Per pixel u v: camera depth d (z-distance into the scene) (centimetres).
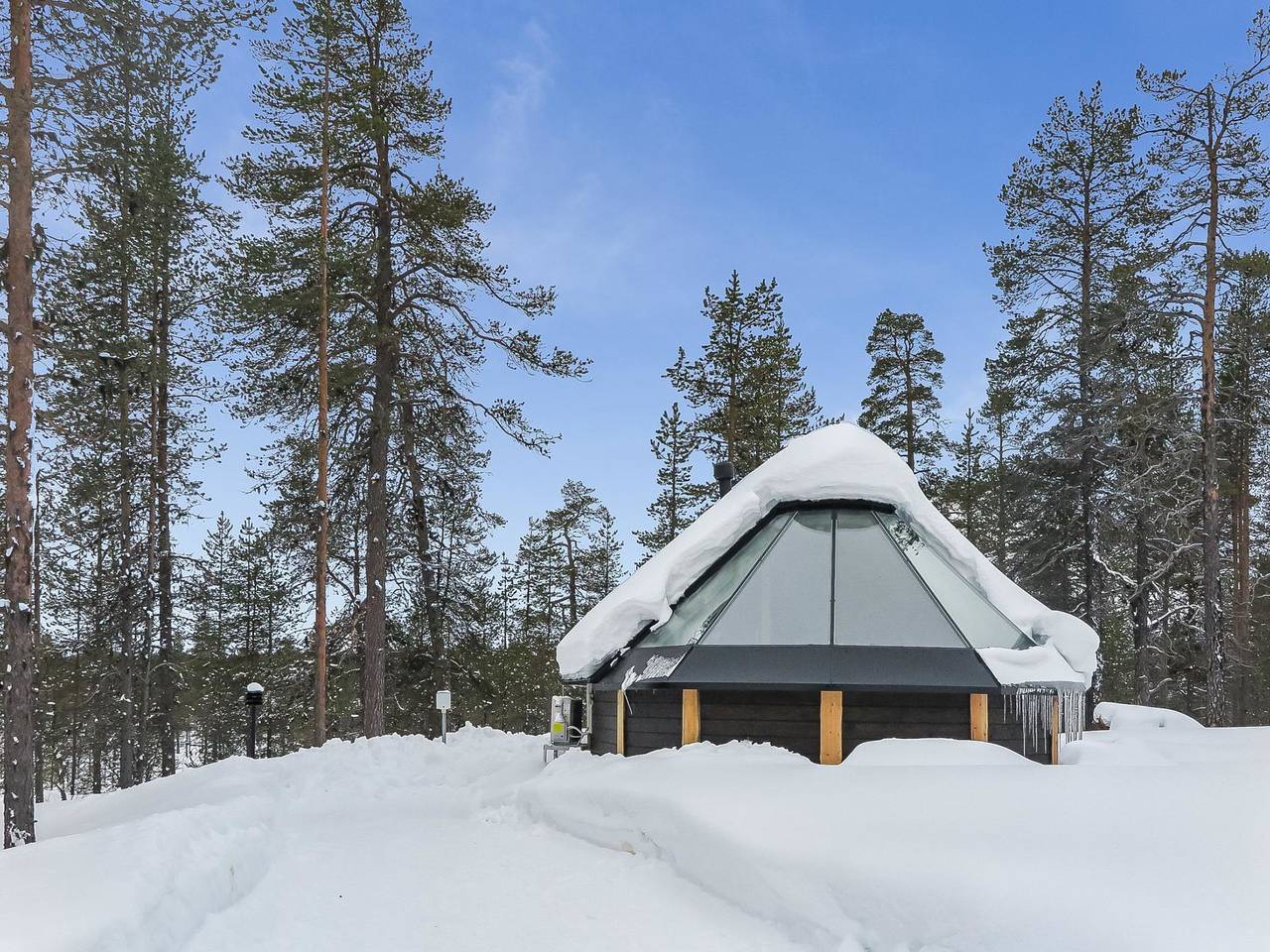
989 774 687
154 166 1383
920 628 986
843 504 1138
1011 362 2338
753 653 971
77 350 1216
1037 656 959
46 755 2856
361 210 1898
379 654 1794
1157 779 650
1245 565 2708
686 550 1132
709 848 626
